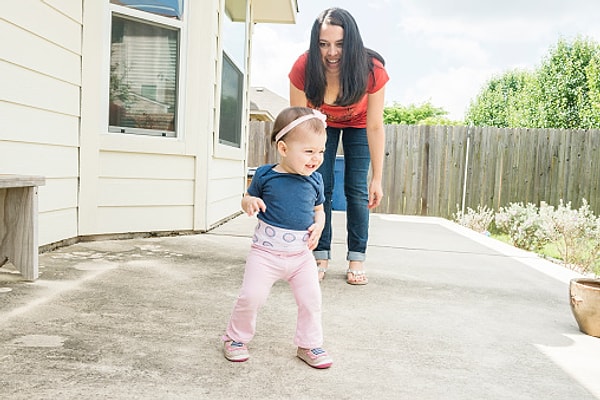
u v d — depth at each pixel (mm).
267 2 6996
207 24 4289
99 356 1712
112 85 3871
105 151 3826
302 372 1687
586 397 1604
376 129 2818
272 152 8789
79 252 3385
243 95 6273
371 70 2682
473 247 4633
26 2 2971
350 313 2369
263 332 2053
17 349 1728
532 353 1972
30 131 3086
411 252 4191
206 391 1505
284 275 1809
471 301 2705
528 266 3801
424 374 1722
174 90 4219
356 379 1652
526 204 8156
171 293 2525
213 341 1916
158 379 1565
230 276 2936
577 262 5859
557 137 8086
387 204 8406
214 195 4875
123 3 3828
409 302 2615
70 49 3459
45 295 2371
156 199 4168
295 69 2791
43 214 3279
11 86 2891
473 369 1786
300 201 1817
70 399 1402
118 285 2621
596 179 8031
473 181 8234
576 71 12586
